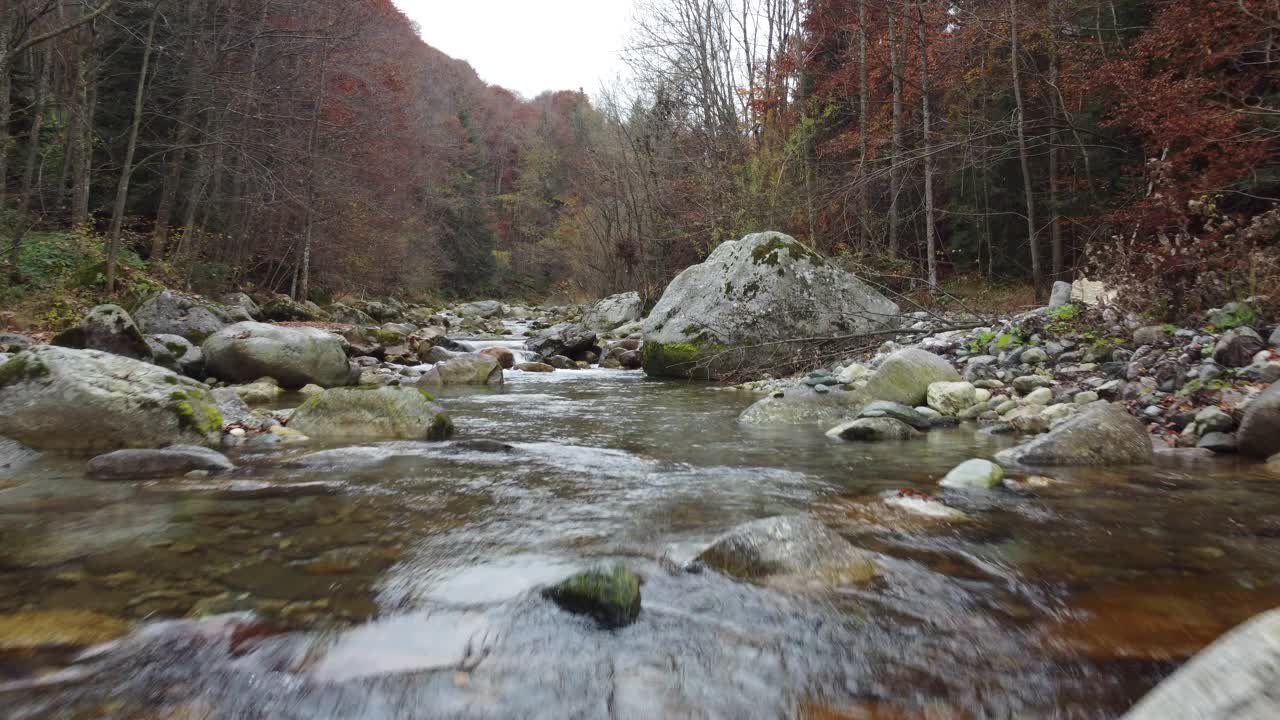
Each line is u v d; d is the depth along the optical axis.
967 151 15.63
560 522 2.82
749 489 3.43
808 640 1.77
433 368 9.49
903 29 17.20
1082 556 2.38
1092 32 14.09
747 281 9.96
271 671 1.58
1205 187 7.98
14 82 15.52
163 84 14.83
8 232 13.36
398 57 26.67
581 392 8.41
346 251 24.92
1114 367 5.78
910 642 1.76
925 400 6.25
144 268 15.31
